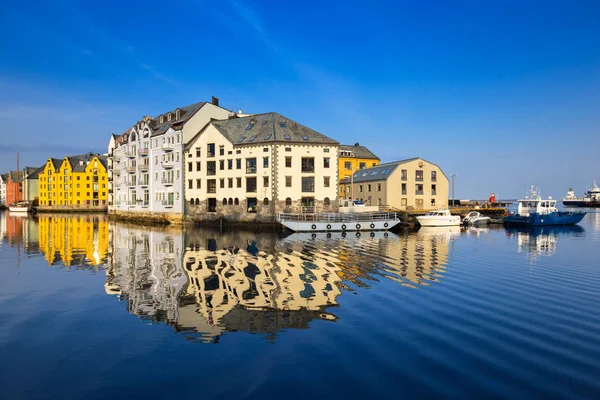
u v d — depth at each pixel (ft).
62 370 32.91
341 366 33.45
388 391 29.50
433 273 71.46
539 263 82.99
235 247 108.68
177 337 39.73
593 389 29.89
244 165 184.55
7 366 33.65
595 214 350.64
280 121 192.13
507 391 29.60
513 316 46.60
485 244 118.11
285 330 41.70
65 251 102.06
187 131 209.56
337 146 185.26
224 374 32.07
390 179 224.74
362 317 45.91
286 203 178.50
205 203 198.18
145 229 175.42
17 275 70.79
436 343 38.34
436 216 192.54
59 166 414.00
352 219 163.73
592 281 65.31
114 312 47.98
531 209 216.95
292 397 28.63
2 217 287.48
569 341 39.04
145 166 233.96
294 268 75.87
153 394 29.12
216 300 53.01
